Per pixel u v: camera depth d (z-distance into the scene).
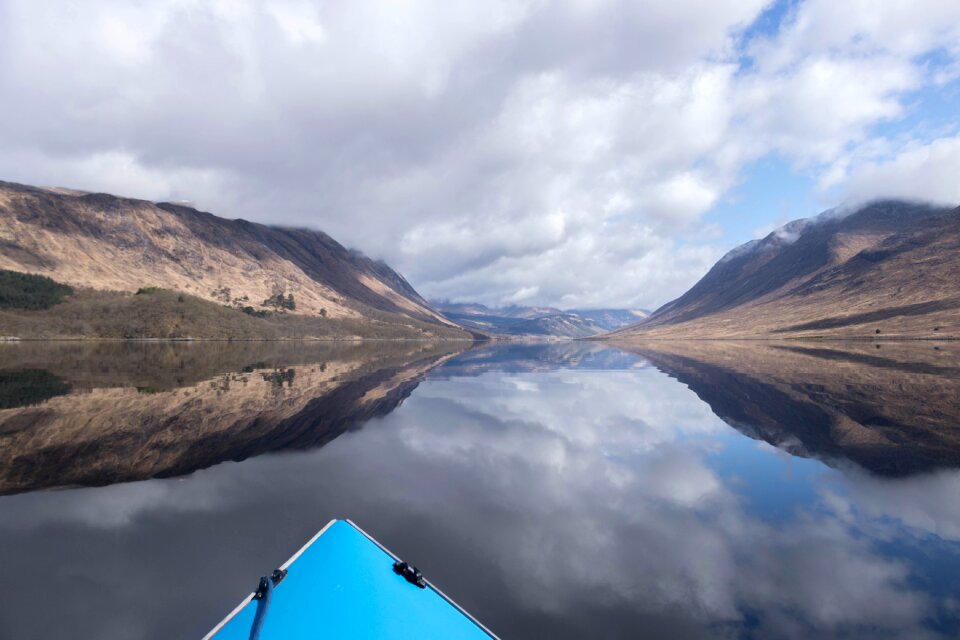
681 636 5.94
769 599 6.88
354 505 10.43
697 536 9.05
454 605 5.10
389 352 91.69
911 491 11.68
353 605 4.94
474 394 29.33
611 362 62.50
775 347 93.62
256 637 4.34
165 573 7.39
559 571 7.61
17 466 13.14
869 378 35.03
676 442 16.94
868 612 6.56
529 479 12.55
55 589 6.90
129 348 80.19
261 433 17.45
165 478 12.24
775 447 16.17
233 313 155.50
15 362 45.88
